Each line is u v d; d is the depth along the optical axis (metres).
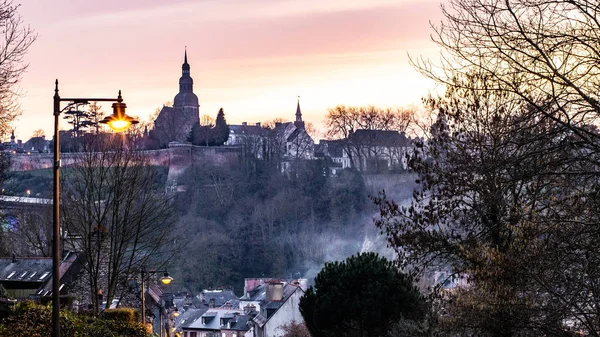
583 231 18.48
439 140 31.55
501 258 22.95
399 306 44.62
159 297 71.25
